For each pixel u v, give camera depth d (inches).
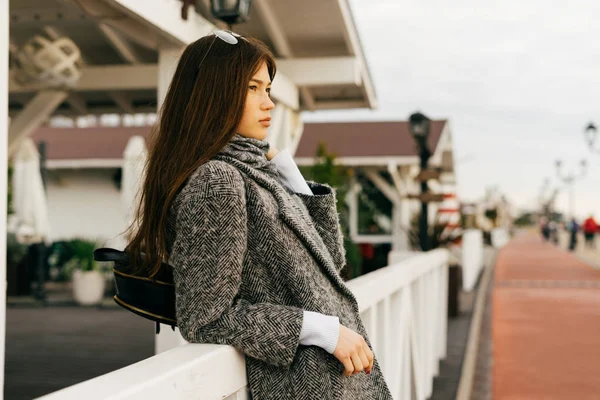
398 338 158.1
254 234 65.1
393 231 595.2
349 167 592.7
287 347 62.4
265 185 67.0
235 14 182.5
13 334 333.7
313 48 292.7
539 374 276.1
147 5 158.1
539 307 494.0
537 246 1863.9
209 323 62.4
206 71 67.8
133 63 279.3
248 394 70.9
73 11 217.3
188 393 54.4
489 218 2183.8
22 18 219.3
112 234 637.9
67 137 689.6
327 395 65.1
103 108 348.8
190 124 67.3
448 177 824.9
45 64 223.8
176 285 63.1
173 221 65.7
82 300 445.4
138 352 289.4
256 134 70.5
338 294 70.6
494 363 297.9
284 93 264.2
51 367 259.3
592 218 1658.5
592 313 460.1
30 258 494.3
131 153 404.8
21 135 268.1
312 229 69.8
